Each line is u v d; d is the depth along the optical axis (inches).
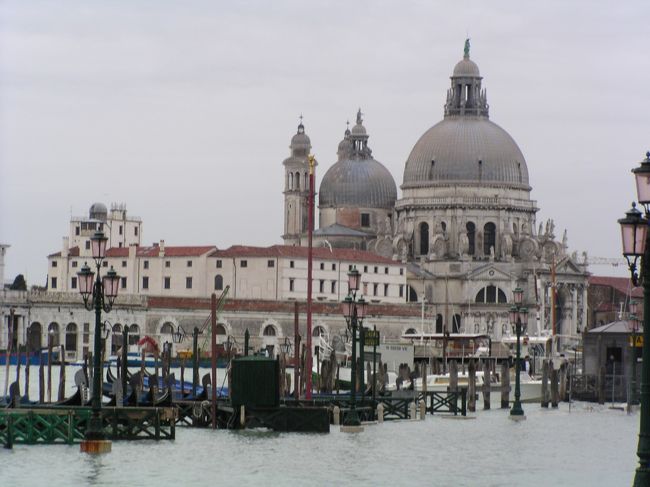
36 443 4274.1
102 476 3659.0
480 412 6628.9
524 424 5723.4
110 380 6117.1
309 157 5679.1
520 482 3695.9
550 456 4367.6
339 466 3996.1
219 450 4318.4
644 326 2829.7
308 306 5629.9
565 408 7037.4
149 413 4512.8
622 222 2805.1
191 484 3570.4
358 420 5088.6
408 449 4510.3
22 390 7396.7
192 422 5103.3
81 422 4443.9
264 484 3592.5
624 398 7539.4
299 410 4968.0
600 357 7716.5
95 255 4037.9
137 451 4197.8
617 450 4576.8
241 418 5000.0
